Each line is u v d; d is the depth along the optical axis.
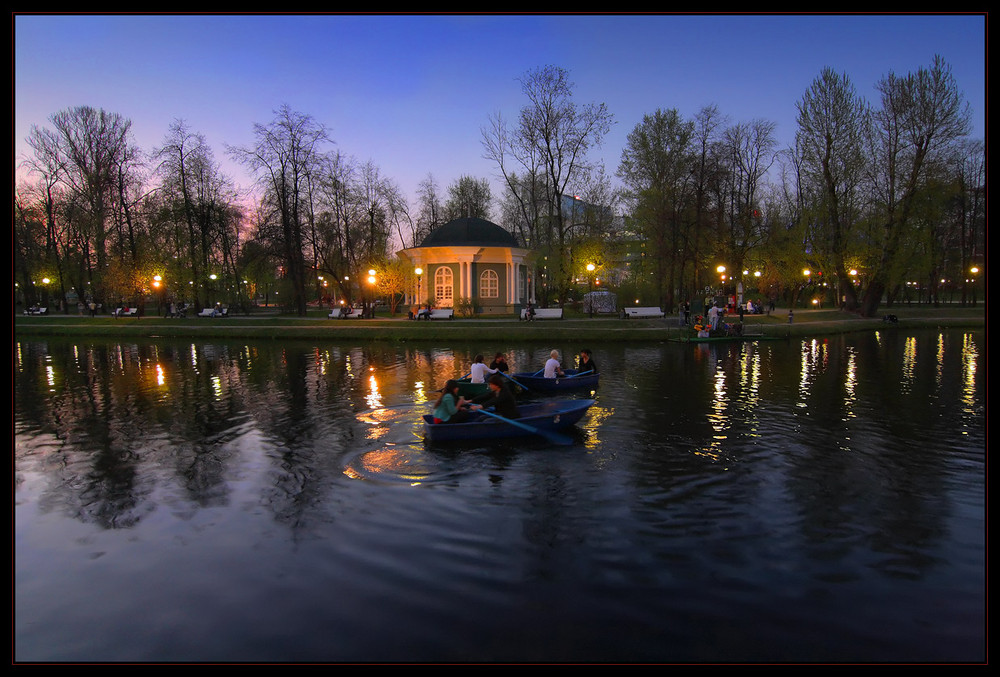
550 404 12.62
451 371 21.00
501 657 5.13
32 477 9.80
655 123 41.12
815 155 39.88
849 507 8.22
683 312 34.66
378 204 51.19
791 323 36.50
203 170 44.44
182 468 10.17
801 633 5.43
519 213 57.69
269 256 43.41
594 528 7.60
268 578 6.47
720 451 10.77
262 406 15.08
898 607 5.82
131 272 41.09
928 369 20.69
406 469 9.87
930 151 36.34
